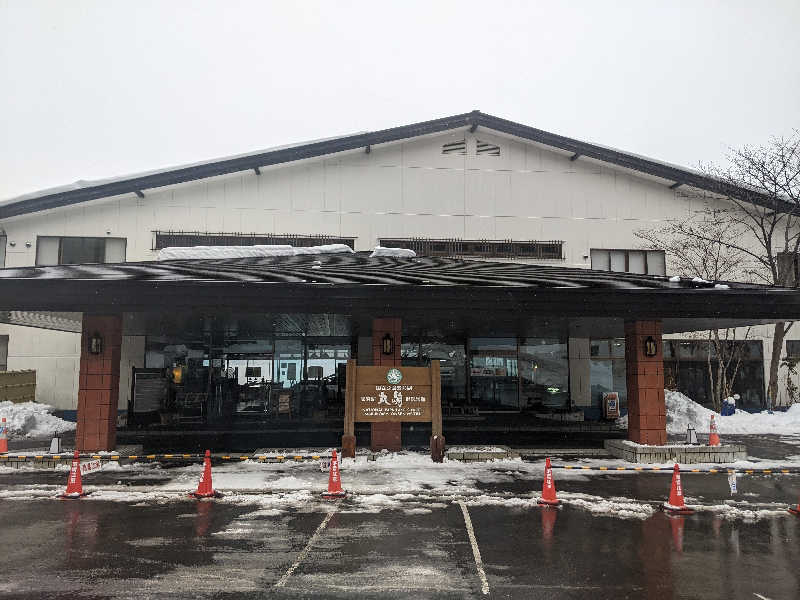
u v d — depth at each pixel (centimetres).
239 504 926
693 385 2462
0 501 948
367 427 2061
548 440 1723
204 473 988
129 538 743
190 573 617
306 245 2333
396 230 2394
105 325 1355
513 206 2466
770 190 2414
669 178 2467
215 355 2280
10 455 1269
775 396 2353
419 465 1252
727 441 1753
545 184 2494
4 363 2188
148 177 2227
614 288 1277
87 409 1334
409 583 593
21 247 2205
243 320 1656
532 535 764
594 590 579
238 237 2300
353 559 665
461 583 594
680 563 660
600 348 2461
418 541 734
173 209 2284
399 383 1327
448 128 2430
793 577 619
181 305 1217
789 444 1686
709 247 2469
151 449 1506
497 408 2403
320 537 749
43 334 2181
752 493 1026
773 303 1295
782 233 2556
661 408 1391
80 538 741
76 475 984
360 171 2406
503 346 2433
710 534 774
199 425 2088
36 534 759
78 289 1191
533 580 604
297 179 2364
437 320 1563
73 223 2236
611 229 2495
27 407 1972
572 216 2486
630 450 1331
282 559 664
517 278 1409
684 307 1291
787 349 2512
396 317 1385
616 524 819
